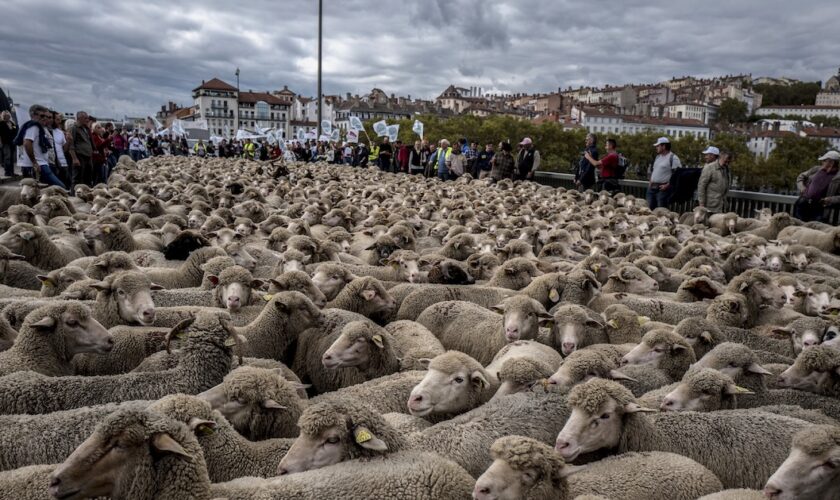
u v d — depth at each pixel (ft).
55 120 63.10
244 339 21.49
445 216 64.69
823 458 15.52
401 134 409.28
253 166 126.11
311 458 15.85
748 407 22.20
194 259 33.68
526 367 20.89
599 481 16.39
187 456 13.52
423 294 32.37
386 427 16.84
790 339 28.17
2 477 14.73
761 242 48.03
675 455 17.71
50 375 21.47
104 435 13.33
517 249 41.57
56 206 49.06
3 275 32.14
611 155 77.00
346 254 42.39
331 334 25.93
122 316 25.21
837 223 58.29
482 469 17.21
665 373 23.50
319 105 167.84
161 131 218.18
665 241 47.01
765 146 510.58
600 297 32.22
